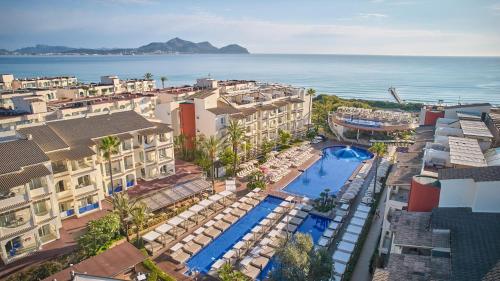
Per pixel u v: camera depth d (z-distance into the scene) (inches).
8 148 1451.8
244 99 3048.7
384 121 3373.5
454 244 866.1
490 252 805.2
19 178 1321.4
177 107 2753.4
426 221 1027.3
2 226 1368.1
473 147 1473.9
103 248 1422.2
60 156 1610.5
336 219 1685.5
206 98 2511.1
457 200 1061.8
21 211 1428.4
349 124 3262.8
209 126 2511.1
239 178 2351.1
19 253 1389.0
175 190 1897.1
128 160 2094.0
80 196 1724.9
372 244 1520.7
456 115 2301.9
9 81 4539.9
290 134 3105.3
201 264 1427.2
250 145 2600.9
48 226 1531.7
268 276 1147.9
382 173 2276.1
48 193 1470.2
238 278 1215.6
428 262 846.5
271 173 2321.6
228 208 1841.8
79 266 1214.3
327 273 1043.9
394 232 1028.5
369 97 7805.1
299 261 1014.4
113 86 4315.9
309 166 2615.7
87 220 1708.9
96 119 2103.8
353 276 1304.1
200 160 2278.5
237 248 1451.8
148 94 3235.7
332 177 2442.2
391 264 861.2
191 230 1676.9
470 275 732.7
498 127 1815.9
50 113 2471.7
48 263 1307.8
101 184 1897.1
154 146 2212.1
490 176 1008.9
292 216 1753.2
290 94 3476.9
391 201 1390.3
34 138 1681.8
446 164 1473.9
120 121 2135.8
